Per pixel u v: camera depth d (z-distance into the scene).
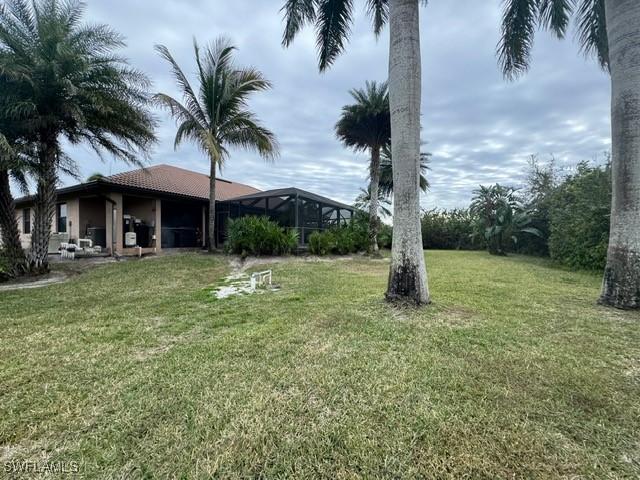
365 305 4.48
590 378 2.34
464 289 5.75
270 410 1.96
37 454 1.60
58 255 11.12
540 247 13.69
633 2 4.20
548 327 3.55
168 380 2.36
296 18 6.18
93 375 2.45
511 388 2.21
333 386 2.25
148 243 12.58
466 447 1.62
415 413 1.92
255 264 9.56
